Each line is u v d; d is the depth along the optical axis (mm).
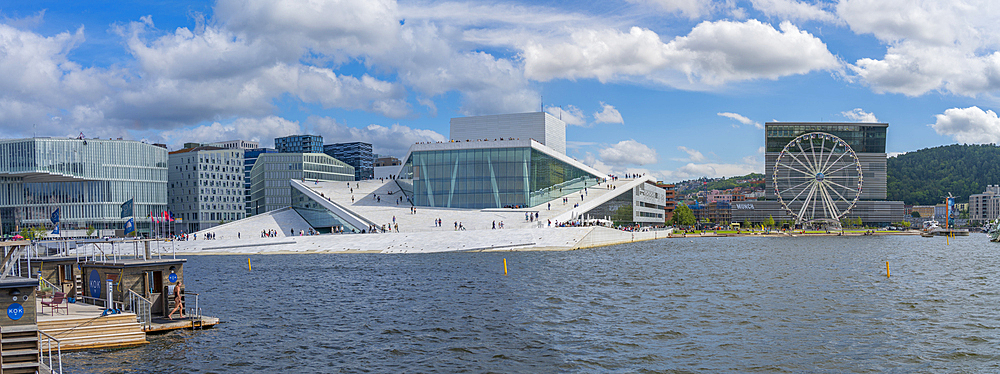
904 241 159625
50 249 40625
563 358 29266
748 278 59469
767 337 33156
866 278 59812
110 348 30703
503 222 114938
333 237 106562
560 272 64688
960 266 73938
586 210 134875
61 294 36219
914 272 65875
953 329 35000
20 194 186500
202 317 36625
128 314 31625
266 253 105625
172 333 34188
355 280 59562
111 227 188750
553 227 108812
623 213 158000
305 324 37406
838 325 36188
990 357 29047
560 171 141875
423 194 133625
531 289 51531
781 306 42750
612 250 103188
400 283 56531
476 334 34344
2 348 20828
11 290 21188
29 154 179500
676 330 34969
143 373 26844
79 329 30406
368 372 27266
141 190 197750
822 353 29828
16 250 23406
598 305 43500
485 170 130375
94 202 187250
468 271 66188
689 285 54031
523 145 128625
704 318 38500
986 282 56312
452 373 27062
